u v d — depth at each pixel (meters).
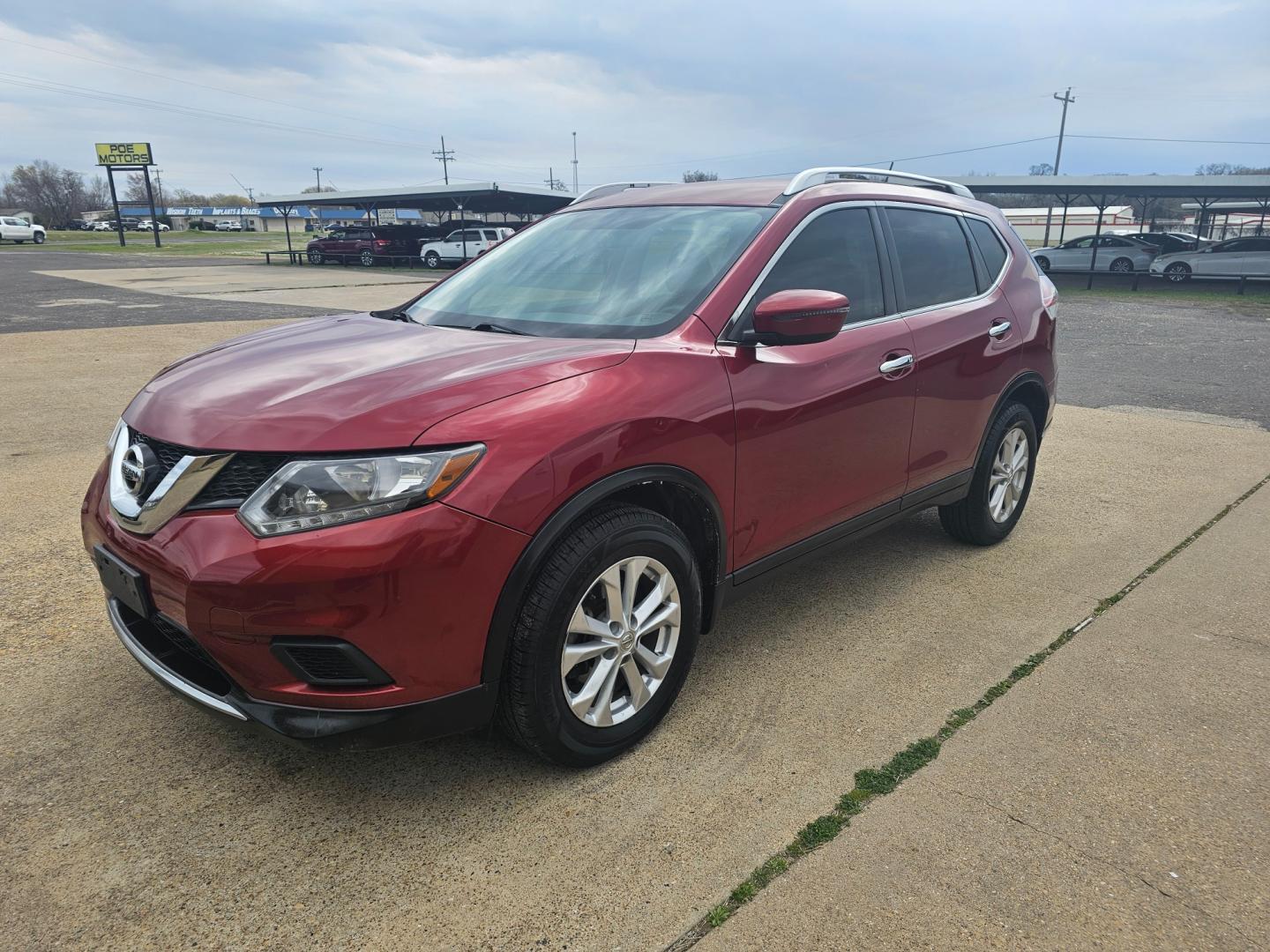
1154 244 30.53
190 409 2.33
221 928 1.98
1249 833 2.33
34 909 2.03
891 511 3.59
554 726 2.39
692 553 2.71
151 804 2.40
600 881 2.13
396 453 2.07
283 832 2.30
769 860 2.21
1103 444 6.80
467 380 2.30
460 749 2.69
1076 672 3.18
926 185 4.16
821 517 3.20
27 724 2.76
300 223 108.31
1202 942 1.97
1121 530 4.75
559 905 2.06
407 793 2.46
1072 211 48.66
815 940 1.96
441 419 2.15
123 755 2.61
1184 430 7.34
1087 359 11.91
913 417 3.52
